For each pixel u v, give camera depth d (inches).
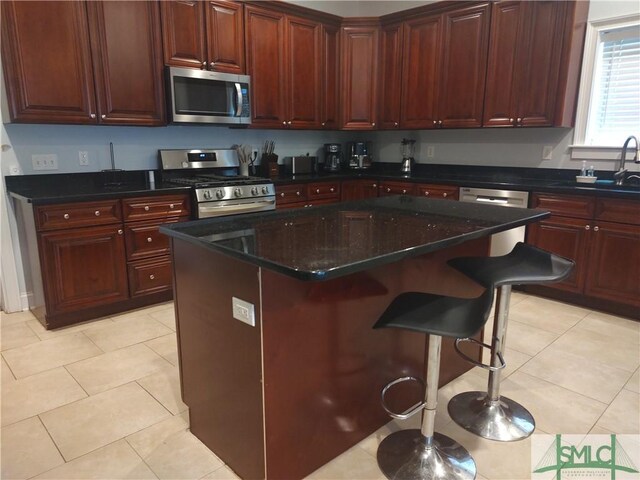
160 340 105.0
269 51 153.6
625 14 127.8
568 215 124.3
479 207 88.1
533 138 151.3
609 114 138.2
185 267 65.3
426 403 61.7
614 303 120.8
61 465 64.7
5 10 101.7
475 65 148.8
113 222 113.8
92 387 85.3
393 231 64.4
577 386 85.7
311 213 80.7
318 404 61.7
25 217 110.6
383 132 196.7
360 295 64.6
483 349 98.3
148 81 126.1
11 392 83.4
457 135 171.8
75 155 126.3
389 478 61.7
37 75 107.7
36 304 115.7
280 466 58.6
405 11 162.2
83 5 112.0
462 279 86.0
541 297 135.4
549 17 131.3
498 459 66.1
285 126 163.0
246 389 57.5
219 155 155.0
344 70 176.4
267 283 52.0
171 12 127.7
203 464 65.1
